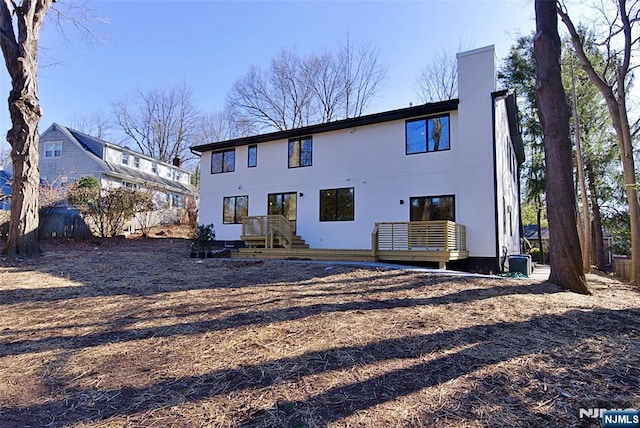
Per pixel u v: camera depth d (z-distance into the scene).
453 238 9.90
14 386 2.58
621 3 11.38
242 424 2.09
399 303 4.96
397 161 12.05
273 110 28.48
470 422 2.09
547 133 7.09
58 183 19.09
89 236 15.81
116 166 23.03
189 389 2.52
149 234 19.05
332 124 12.95
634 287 9.61
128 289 5.89
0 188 17.03
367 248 12.36
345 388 2.51
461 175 10.73
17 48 9.57
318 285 6.25
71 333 3.75
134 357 3.10
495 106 10.50
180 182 30.30
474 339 3.51
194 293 5.59
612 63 13.62
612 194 19.31
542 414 2.18
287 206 14.21
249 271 7.88
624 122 11.38
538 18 7.29
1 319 4.28
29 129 9.80
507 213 12.69
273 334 3.66
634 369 2.83
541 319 4.25
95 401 2.37
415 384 2.56
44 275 7.15
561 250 6.68
